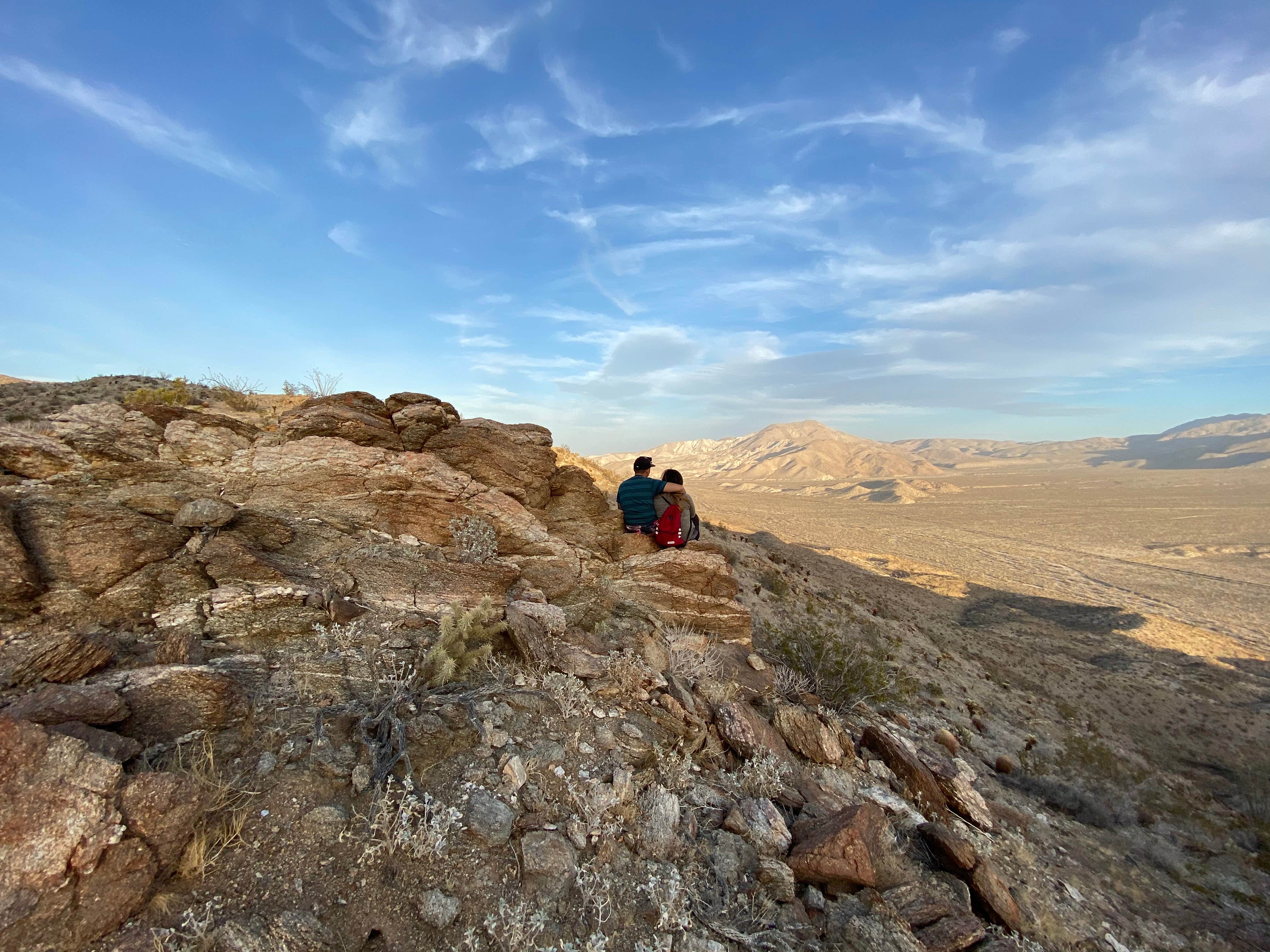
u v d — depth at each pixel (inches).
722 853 164.6
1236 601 2723.9
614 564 334.3
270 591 190.1
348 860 120.6
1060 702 821.9
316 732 144.6
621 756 185.8
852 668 373.4
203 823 114.7
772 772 213.3
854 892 171.0
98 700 121.3
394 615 208.2
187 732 132.3
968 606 1932.8
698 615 330.6
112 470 211.9
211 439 245.9
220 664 161.8
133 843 101.6
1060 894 233.3
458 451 307.3
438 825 131.5
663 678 240.8
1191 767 675.4
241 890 108.5
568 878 135.1
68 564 170.1
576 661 222.8
